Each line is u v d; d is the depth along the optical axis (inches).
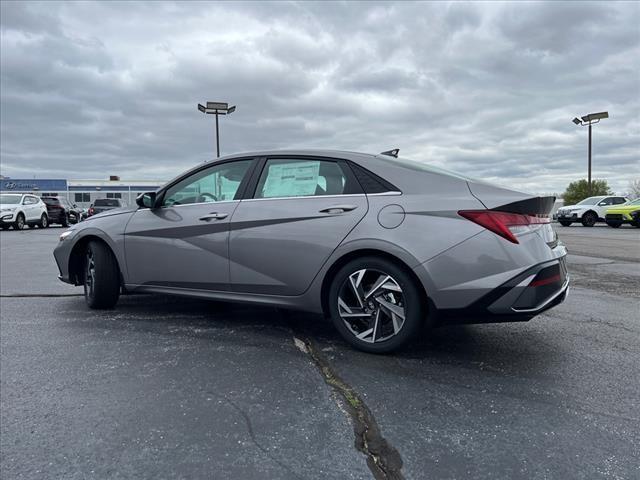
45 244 514.0
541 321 168.9
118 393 106.0
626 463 79.1
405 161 142.3
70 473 76.5
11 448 83.9
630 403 101.5
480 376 116.2
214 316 174.1
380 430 89.7
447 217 121.4
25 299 206.7
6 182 2079.2
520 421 93.4
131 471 76.9
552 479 74.7
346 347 137.3
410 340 125.3
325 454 81.6
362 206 131.4
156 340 144.9
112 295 179.9
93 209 1000.2
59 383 111.7
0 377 115.6
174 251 160.7
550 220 134.0
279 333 151.8
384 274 126.6
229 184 155.9
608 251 420.5
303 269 137.3
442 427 90.9
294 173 145.4
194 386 109.7
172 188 167.6
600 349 137.2
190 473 76.2
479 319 119.5
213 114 1168.2
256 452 82.1
